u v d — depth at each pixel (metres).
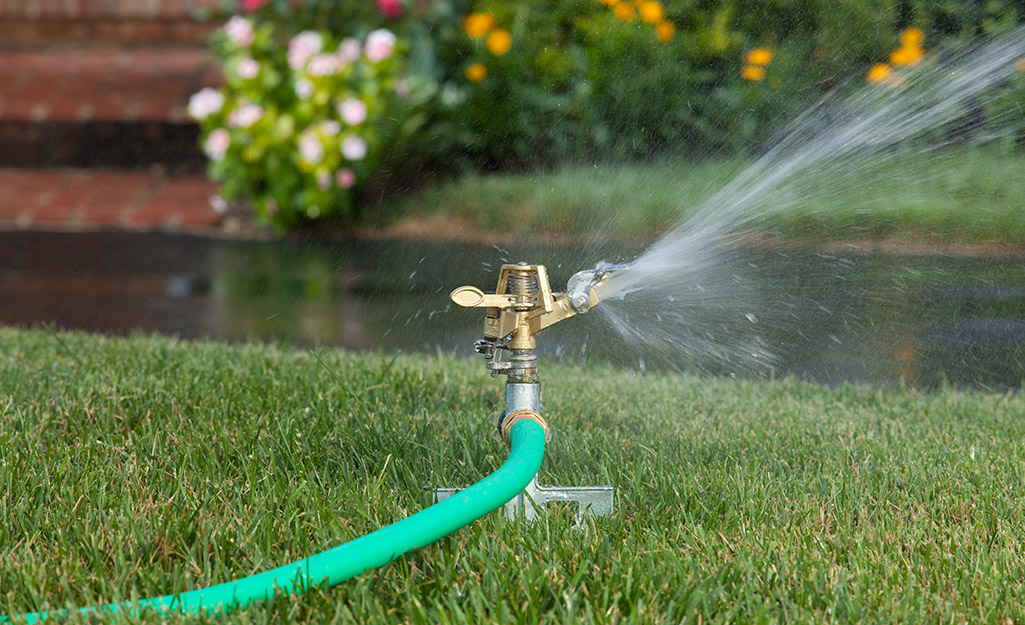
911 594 1.49
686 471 2.10
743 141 6.87
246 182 6.89
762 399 2.96
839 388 3.23
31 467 2.01
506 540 1.64
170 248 6.56
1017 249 5.51
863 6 6.72
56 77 9.23
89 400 2.51
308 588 1.40
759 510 1.86
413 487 1.93
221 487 1.89
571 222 6.48
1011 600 1.50
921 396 3.09
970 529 1.79
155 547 1.62
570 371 3.35
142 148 8.61
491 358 1.77
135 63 9.68
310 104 6.70
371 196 7.10
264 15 7.44
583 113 7.16
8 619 1.35
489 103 7.23
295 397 2.61
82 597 1.47
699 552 1.64
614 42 7.16
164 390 2.68
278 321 4.64
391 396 2.70
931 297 4.61
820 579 1.54
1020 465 2.23
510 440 1.70
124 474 1.96
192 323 4.61
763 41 6.98
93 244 6.63
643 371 3.49
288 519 1.71
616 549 1.66
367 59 6.96
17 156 8.61
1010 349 3.84
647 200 6.44
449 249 6.29
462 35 7.40
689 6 7.10
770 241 5.36
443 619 1.35
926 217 5.56
